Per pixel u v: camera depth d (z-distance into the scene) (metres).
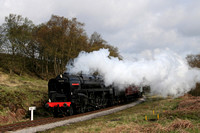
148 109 20.67
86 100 19.92
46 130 12.50
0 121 15.46
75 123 14.59
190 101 21.09
